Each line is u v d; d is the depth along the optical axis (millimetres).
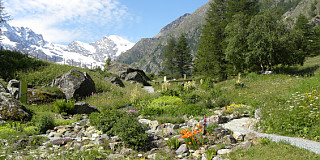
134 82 35938
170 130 7430
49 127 8633
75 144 6332
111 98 18328
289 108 8289
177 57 68125
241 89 18422
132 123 6746
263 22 26234
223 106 13164
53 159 5145
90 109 12898
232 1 34406
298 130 6949
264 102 11086
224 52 30688
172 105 13516
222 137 6219
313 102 8469
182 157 5422
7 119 9281
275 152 4809
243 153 5043
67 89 17562
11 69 21359
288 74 24094
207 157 5117
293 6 150750
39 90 15398
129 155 5621
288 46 24828
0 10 29344
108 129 7574
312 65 30688
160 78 55469
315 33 57844
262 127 7848
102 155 5395
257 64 27594
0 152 5539
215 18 37250
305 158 4355
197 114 10914
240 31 27453
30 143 6422
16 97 14141
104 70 39562
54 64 26844
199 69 35281
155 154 5527
